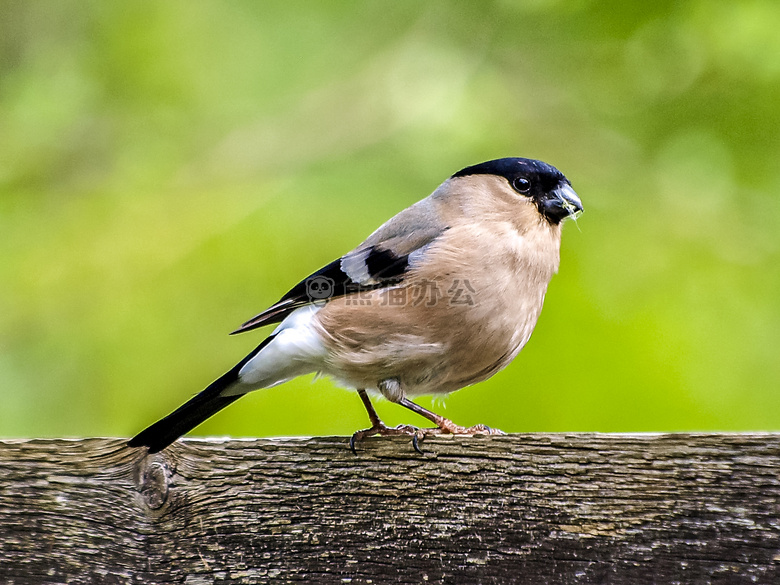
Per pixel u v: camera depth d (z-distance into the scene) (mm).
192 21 14836
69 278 13000
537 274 7457
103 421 11945
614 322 10586
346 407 10406
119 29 14570
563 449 5219
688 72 12250
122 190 13734
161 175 13859
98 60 14547
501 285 7129
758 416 10133
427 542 5281
